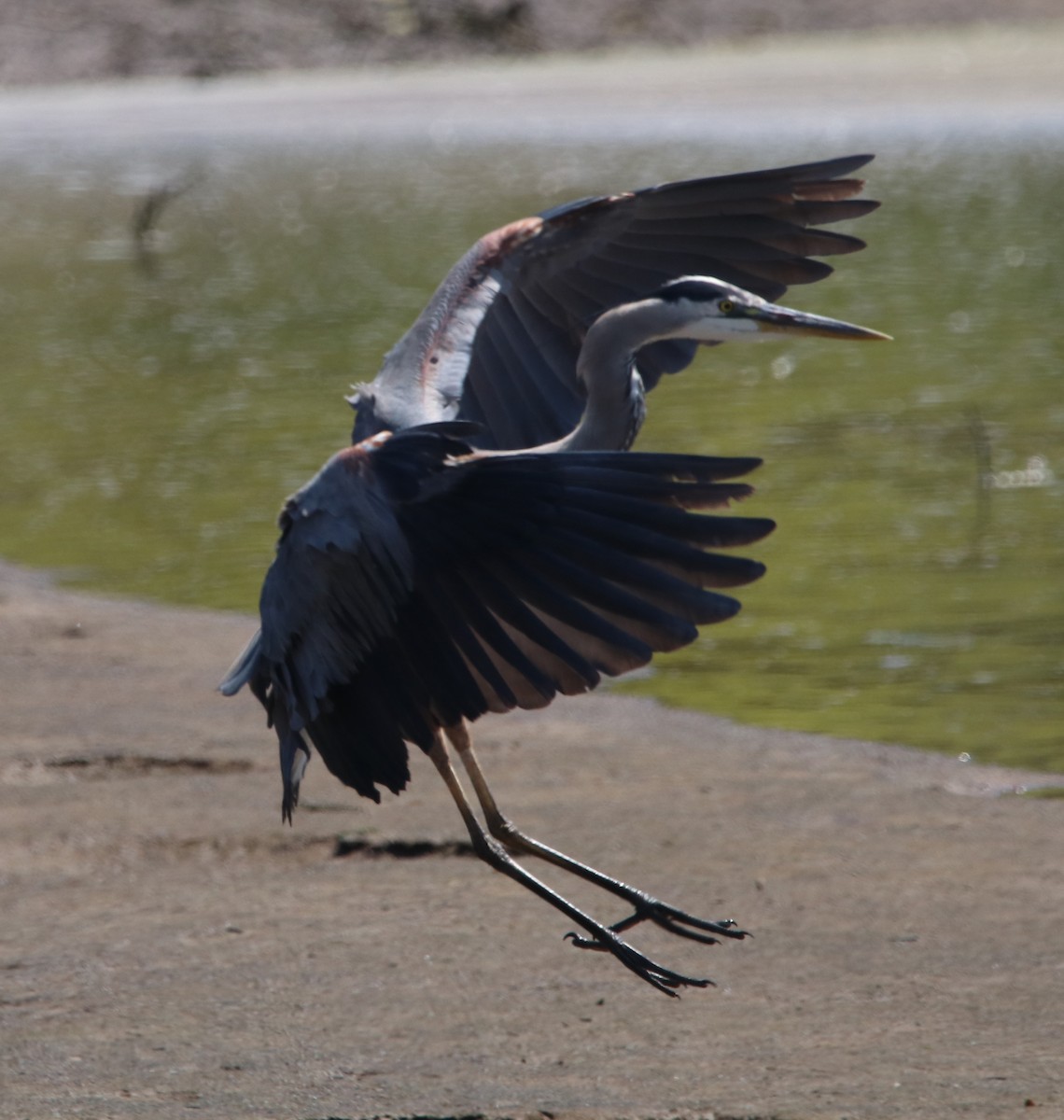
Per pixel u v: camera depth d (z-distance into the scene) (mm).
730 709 13453
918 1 98062
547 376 8633
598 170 56562
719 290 7828
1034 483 19328
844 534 17641
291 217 50062
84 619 15984
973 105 71688
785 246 8305
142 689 14148
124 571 17406
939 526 17812
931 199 46844
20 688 14148
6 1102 7789
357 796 11875
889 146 59688
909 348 27625
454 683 6336
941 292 32719
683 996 8852
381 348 29562
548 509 6008
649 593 5844
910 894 10047
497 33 94188
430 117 77188
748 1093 7750
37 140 73875
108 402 25578
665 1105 7652
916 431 21922
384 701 6609
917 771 12062
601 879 7277
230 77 90000
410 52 92625
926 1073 7902
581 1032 8469
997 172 52062
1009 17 96312
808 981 8984
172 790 12039
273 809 11648
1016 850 10656
